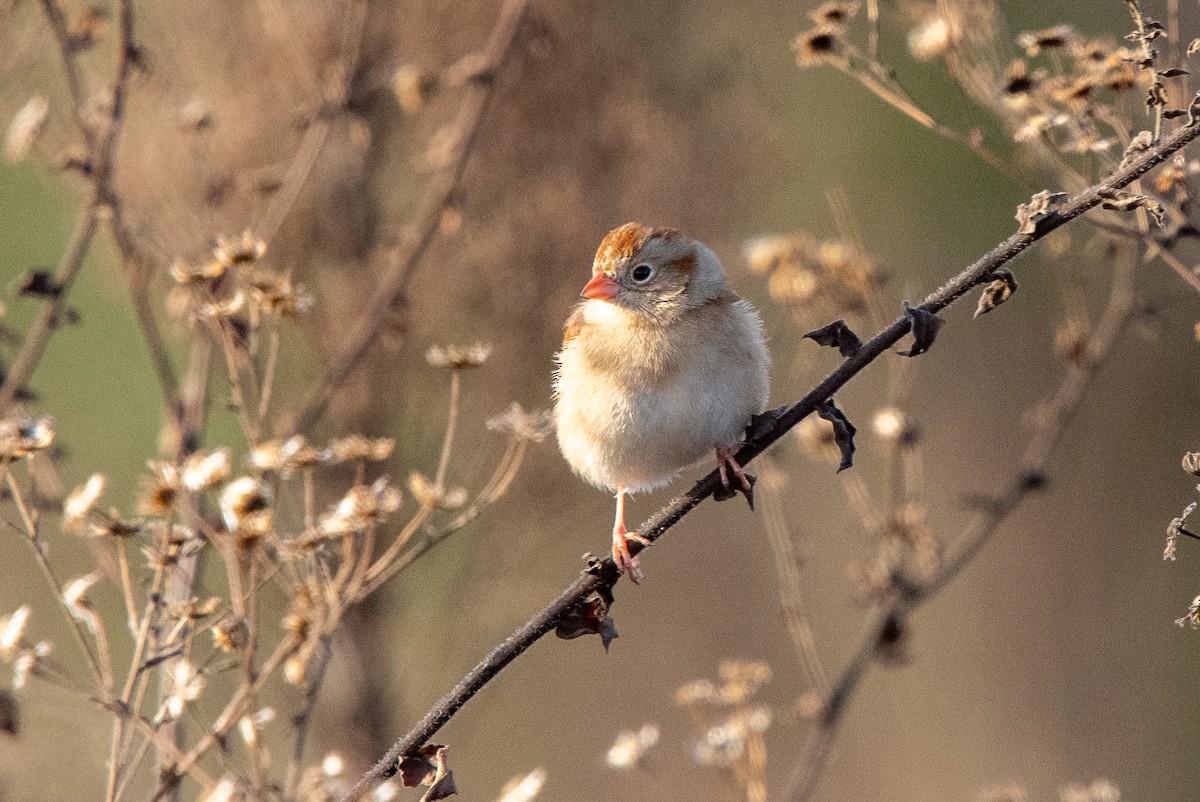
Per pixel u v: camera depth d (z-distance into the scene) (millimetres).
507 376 13133
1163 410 17328
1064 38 8031
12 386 8867
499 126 13133
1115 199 5988
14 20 11438
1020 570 17906
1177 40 7672
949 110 17828
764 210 14508
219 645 7262
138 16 12344
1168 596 17422
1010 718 17453
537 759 17000
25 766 9930
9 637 6648
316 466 7828
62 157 9578
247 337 9273
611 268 8297
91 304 15234
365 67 12578
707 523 18141
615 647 17703
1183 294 11109
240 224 12227
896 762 17266
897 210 17984
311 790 7641
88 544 8984
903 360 10422
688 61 13562
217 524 8508
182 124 10984
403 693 13008
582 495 13367
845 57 8445
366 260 12805
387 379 12914
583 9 13195
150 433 15219
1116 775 17047
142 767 10047
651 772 9406
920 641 17906
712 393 8234
